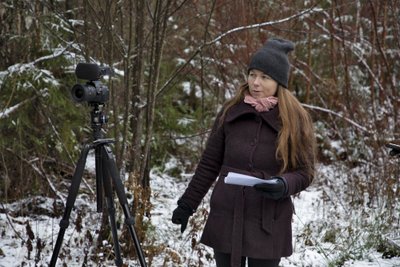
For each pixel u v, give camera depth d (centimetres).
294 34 905
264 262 314
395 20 820
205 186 330
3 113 563
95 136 340
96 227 477
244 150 313
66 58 611
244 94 325
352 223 546
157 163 812
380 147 746
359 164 818
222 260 319
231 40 761
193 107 914
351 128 855
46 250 460
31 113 616
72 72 624
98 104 338
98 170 347
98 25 462
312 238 511
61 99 602
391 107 813
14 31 612
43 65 618
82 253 453
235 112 320
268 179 309
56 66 620
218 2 714
